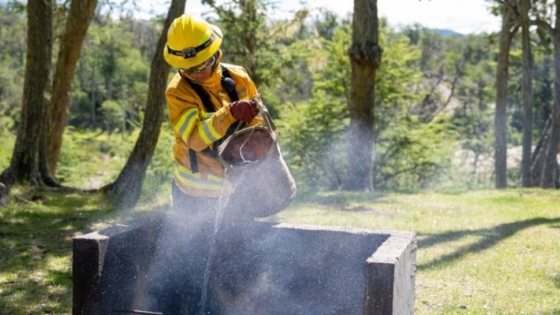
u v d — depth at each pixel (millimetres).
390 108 25266
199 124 3842
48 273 6691
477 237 9055
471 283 6723
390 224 10008
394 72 24047
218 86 4059
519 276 7023
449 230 9602
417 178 26203
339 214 10836
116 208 10898
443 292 6359
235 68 4262
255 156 3918
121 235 3457
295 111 25141
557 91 20797
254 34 22469
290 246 3914
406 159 25266
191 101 3959
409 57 24281
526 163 21953
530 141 21812
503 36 22844
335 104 24094
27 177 12445
